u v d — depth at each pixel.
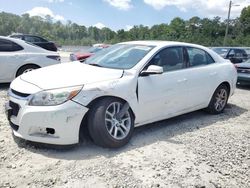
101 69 4.48
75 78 4.07
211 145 4.47
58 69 4.57
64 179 3.31
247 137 4.90
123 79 4.30
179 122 5.55
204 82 5.59
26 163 3.63
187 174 3.57
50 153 3.91
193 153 4.15
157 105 4.73
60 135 3.78
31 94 3.83
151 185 3.29
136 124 4.53
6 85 8.50
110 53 5.19
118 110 4.23
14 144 4.13
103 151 4.04
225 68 6.18
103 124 3.96
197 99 5.54
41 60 8.34
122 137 4.20
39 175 3.38
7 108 4.11
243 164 3.92
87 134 4.23
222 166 3.83
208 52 5.99
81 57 12.77
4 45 7.96
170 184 3.33
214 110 6.12
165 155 4.03
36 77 4.22
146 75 4.55
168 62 5.01
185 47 5.43
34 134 3.85
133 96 4.35
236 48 14.76
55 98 3.75
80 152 3.97
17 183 3.22
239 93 9.05
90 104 3.97
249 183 3.48
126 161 3.79
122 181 3.33
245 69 9.81
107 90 4.03
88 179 3.33
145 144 4.38
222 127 5.37
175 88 4.96
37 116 3.74
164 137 4.71
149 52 4.80
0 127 4.79
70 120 3.77
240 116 6.21
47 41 17.47
